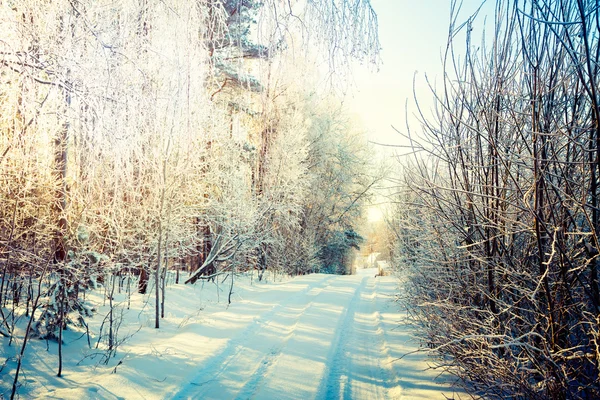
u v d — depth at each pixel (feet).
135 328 23.06
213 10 13.00
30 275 18.53
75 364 16.31
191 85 15.14
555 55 9.32
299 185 54.03
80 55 12.71
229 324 26.08
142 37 13.64
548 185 9.71
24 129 14.25
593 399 8.69
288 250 63.16
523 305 11.63
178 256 35.14
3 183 17.57
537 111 9.82
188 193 32.42
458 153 13.10
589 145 8.52
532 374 10.27
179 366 17.53
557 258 9.52
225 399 14.76
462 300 14.33
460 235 14.17
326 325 27.71
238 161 43.80
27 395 13.06
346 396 15.60
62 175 21.43
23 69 11.98
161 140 22.38
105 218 21.27
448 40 12.57
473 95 12.32
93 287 20.38
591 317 9.27
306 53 11.94
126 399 13.71
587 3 8.36
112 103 13.14
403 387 16.01
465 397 14.37
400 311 32.99
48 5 12.58
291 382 16.76
